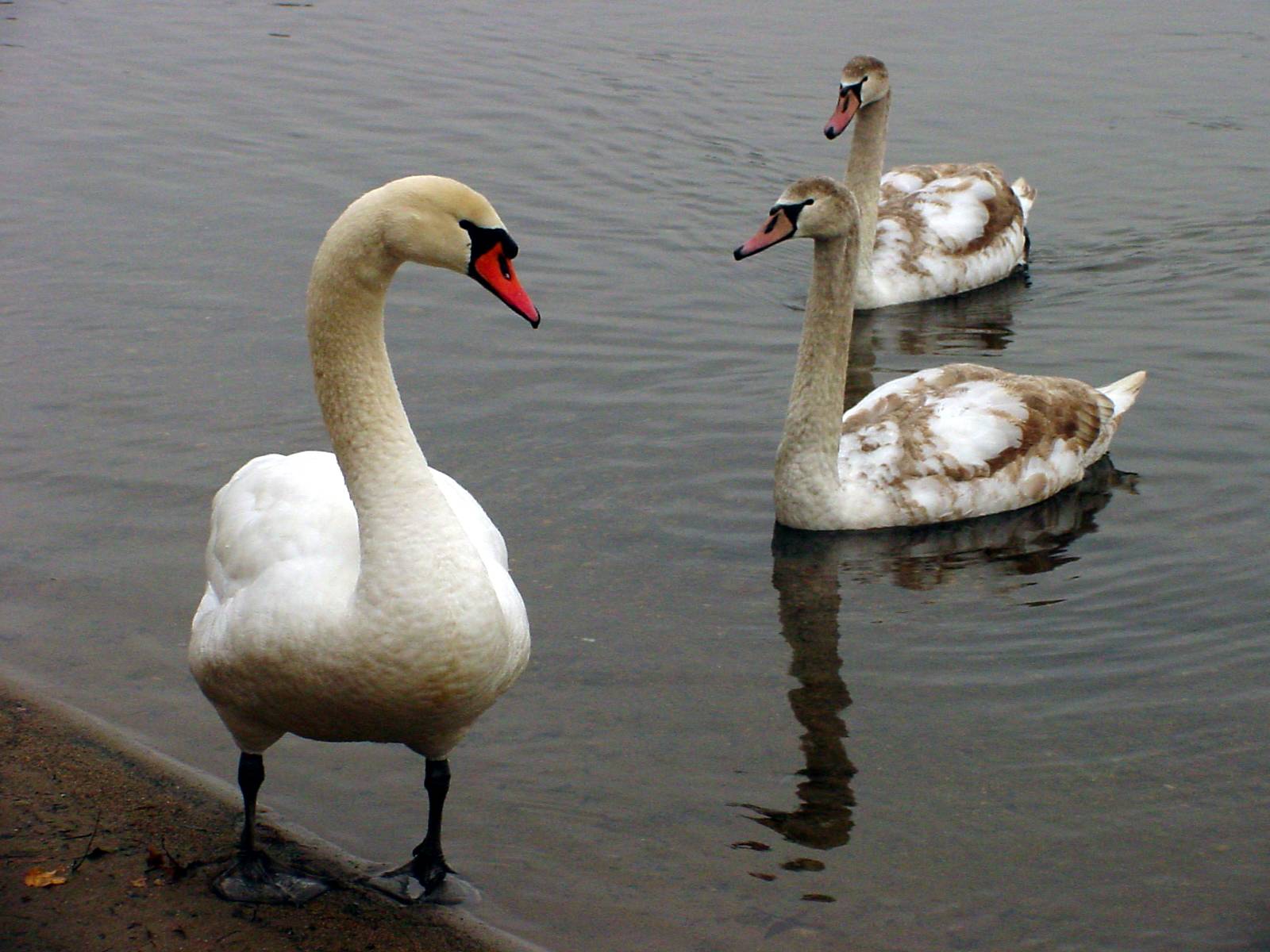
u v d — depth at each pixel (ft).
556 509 14.49
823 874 11.88
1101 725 12.76
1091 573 14.14
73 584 13.60
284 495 11.52
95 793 12.16
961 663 13.24
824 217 14.49
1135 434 15.70
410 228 11.05
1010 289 18.30
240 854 11.76
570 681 13.00
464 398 15.69
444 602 10.98
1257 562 14.12
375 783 12.35
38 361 15.87
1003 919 11.68
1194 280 18.03
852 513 14.69
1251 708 12.86
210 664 11.30
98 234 17.90
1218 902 11.75
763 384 16.14
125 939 11.40
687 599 13.75
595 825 12.12
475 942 11.50
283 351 16.14
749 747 12.59
